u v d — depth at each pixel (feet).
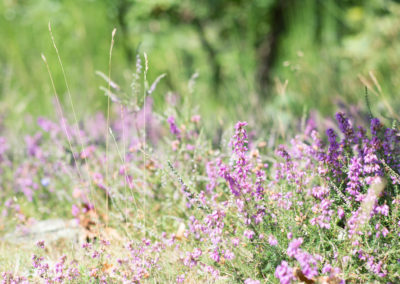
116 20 25.62
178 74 22.76
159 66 24.45
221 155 9.63
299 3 23.43
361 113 11.57
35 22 25.77
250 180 8.10
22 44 25.35
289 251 6.13
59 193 11.00
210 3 24.64
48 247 9.35
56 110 15.62
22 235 9.93
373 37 21.62
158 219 9.32
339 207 7.13
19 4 26.55
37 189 11.87
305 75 19.33
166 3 23.57
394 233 6.98
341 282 6.38
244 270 7.17
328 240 7.14
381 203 7.34
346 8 23.90
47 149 12.65
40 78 23.65
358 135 8.05
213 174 8.38
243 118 14.64
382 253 6.74
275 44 24.90
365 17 23.15
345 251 6.94
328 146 8.46
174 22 25.53
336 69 20.08
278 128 12.50
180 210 9.49
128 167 10.73
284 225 7.39
